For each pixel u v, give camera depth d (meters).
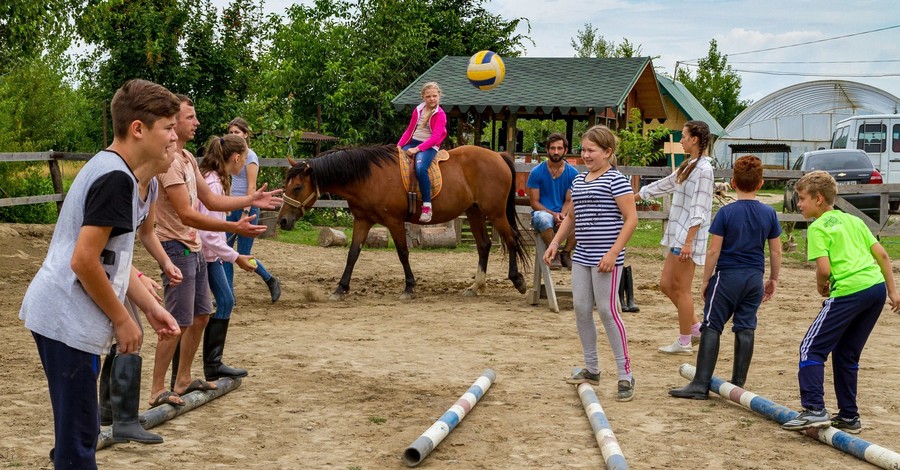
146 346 6.61
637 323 8.16
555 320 8.32
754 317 5.41
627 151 20.39
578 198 5.27
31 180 16.08
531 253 13.61
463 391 5.41
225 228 4.27
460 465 3.94
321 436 4.38
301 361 6.23
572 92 20.75
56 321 2.82
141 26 22.81
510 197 9.90
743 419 4.80
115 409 4.04
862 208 16.92
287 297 9.52
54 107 25.89
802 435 4.50
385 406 4.99
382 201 9.38
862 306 4.39
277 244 14.40
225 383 5.19
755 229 5.28
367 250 14.41
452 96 20.97
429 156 9.45
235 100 23.78
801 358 4.52
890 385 5.62
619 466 3.63
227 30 24.77
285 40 23.33
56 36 15.15
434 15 29.30
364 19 25.22
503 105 20.23
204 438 4.31
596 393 5.39
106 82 23.78
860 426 4.51
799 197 4.75
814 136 42.75
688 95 34.12
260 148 18.28
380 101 23.47
